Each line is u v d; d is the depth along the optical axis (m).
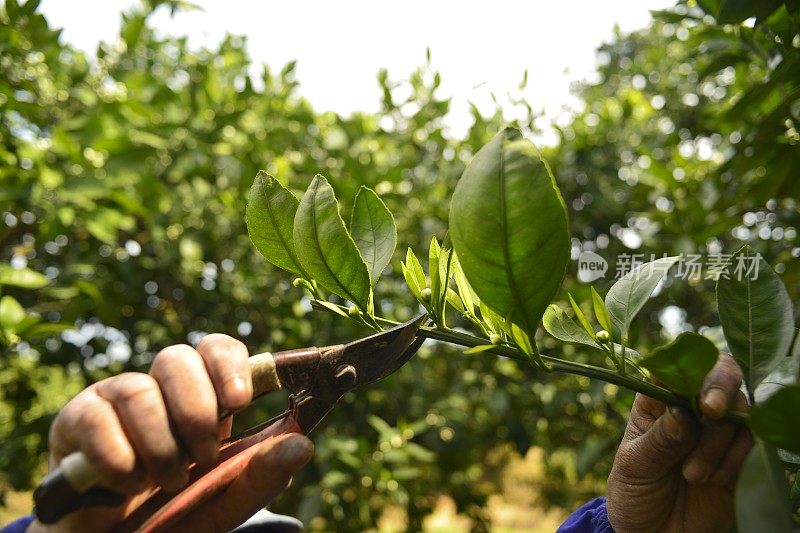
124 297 2.72
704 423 0.59
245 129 2.83
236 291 2.73
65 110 2.62
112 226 2.33
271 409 2.53
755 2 0.88
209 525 0.56
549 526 5.13
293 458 0.55
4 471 2.60
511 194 0.48
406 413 2.78
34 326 1.71
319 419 0.61
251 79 2.82
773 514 0.44
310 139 2.94
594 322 1.84
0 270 1.75
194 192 2.72
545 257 0.49
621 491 0.74
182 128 2.71
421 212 2.86
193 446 0.51
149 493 0.61
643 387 0.59
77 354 2.82
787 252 1.83
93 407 0.50
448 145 3.01
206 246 2.71
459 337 0.60
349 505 2.68
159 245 2.69
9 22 2.09
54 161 2.45
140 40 2.98
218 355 0.55
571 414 2.83
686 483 0.71
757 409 0.44
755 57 1.35
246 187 2.65
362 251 0.66
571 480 3.56
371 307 0.62
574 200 2.99
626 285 0.64
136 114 2.50
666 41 3.20
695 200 1.98
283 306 2.75
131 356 2.94
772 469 0.45
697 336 0.50
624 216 2.89
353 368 0.61
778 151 1.31
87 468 0.48
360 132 2.79
